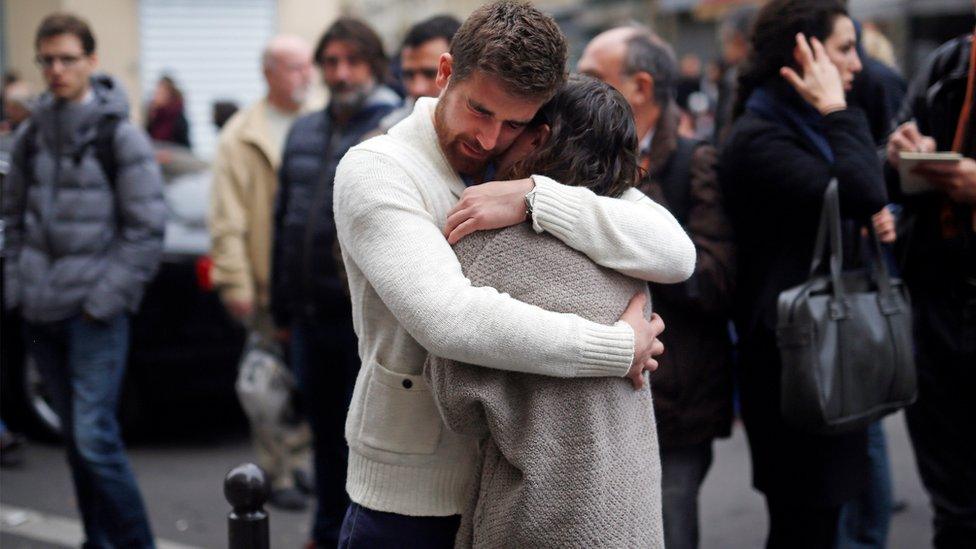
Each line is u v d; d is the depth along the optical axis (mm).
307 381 4457
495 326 2041
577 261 2145
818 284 2988
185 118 12766
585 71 3324
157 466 5984
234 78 16000
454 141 2195
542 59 2051
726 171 3219
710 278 3090
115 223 4203
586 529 2092
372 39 4414
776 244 3162
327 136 4465
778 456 3191
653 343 2205
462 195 2176
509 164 2273
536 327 2051
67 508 5281
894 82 4211
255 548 2705
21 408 6316
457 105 2135
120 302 4121
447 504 2277
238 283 5156
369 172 2174
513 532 2109
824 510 3170
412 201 2164
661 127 3260
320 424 4449
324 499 4465
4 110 10016
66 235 4137
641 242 2170
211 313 6141
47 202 4176
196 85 15859
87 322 4117
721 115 5809
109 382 4168
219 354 6160
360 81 4398
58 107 4230
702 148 3258
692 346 3137
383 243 2127
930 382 3465
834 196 2977
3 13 14758
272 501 5262
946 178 3252
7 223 4316
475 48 2072
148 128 12750
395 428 2271
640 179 2324
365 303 2291
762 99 3205
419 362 2260
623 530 2125
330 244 4340
